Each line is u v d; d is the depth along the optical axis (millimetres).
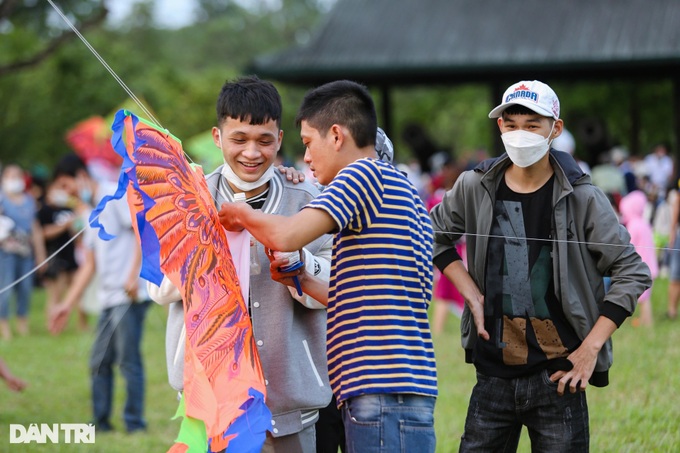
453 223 5074
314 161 4379
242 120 4578
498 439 4980
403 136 28516
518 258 4793
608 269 4738
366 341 4082
